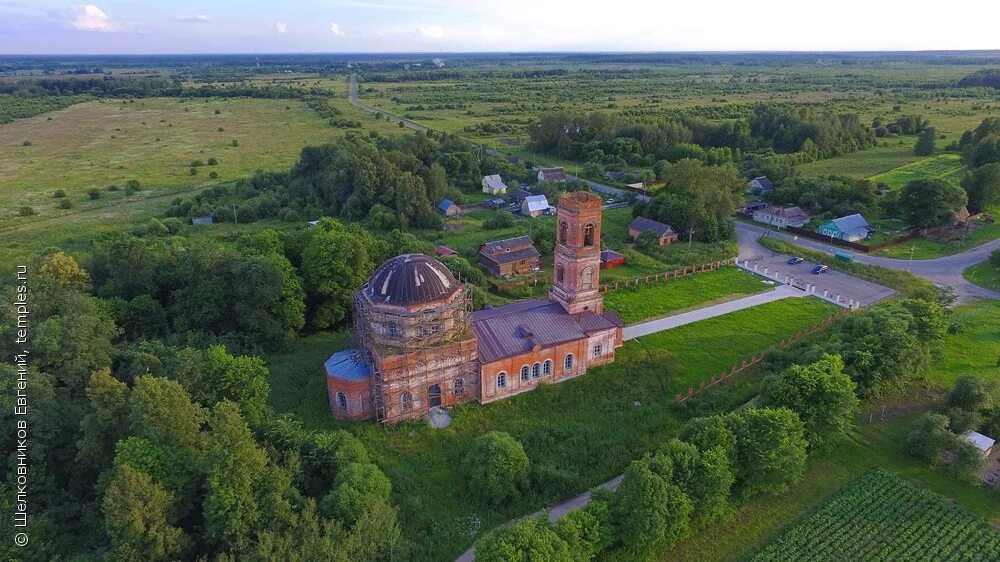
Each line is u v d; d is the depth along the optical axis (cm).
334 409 6469
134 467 4419
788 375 6144
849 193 14212
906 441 6169
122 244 8031
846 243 12338
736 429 5425
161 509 4238
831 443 6047
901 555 4962
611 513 4772
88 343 5806
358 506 4694
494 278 10788
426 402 6525
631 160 19925
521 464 5500
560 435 6278
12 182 16762
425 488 5594
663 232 12388
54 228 12912
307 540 4231
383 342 6222
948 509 5397
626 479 4859
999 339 8469
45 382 5125
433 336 6291
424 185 14188
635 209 13962
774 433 5272
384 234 13088
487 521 5262
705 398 6912
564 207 7012
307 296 8438
